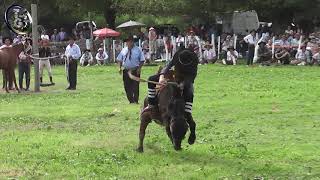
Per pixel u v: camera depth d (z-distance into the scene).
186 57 10.84
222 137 13.40
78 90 24.20
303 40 37.78
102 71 33.28
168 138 12.95
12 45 24.02
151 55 40.00
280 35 39.97
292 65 35.62
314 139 13.12
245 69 33.00
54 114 17.20
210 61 38.31
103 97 21.58
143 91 23.33
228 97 20.92
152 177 9.80
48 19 53.00
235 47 39.88
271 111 17.41
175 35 48.22
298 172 10.17
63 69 35.41
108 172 10.10
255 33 38.31
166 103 10.83
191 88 10.95
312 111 17.39
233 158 11.18
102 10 48.38
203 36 44.06
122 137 13.45
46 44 28.19
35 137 13.50
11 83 24.34
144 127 11.66
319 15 46.69
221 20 49.03
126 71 19.39
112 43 41.62
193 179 9.70
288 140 13.04
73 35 46.81
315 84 24.92
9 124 15.61
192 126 11.05
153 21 53.44
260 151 11.78
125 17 58.28
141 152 11.73
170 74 11.07
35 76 24.03
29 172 10.15
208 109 17.92
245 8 47.28
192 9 47.09
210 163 10.78
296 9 47.16
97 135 13.70
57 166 10.56
